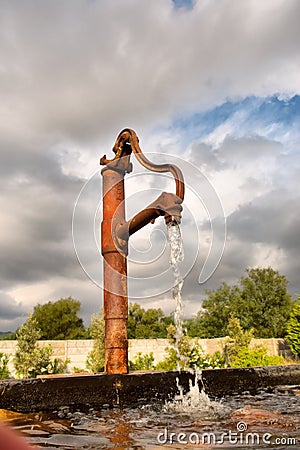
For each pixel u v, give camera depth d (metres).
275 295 26.02
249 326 25.06
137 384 1.79
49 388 1.56
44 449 1.01
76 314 24.03
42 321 23.42
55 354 9.44
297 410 1.57
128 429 1.26
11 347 9.12
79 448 1.03
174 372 1.90
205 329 23.69
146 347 9.80
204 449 0.99
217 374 2.00
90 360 9.17
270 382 2.14
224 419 1.42
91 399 1.65
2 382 1.47
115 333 2.03
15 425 1.30
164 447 1.03
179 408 1.64
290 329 10.55
